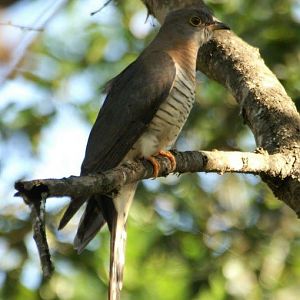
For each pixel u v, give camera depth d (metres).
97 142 9.02
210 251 13.64
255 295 13.14
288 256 13.61
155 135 8.88
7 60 6.59
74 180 5.70
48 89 15.12
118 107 9.03
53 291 11.73
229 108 14.61
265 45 13.41
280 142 7.91
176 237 13.73
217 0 14.55
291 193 7.61
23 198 5.37
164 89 8.91
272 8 14.26
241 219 14.32
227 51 9.15
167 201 14.41
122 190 8.49
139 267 13.24
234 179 14.68
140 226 13.55
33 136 14.49
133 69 9.38
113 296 8.30
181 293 13.05
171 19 9.73
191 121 14.49
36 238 5.30
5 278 11.85
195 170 7.63
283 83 13.06
